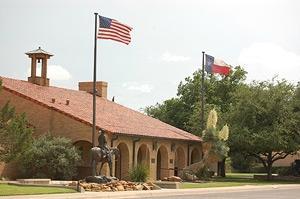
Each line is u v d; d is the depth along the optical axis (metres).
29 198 24.14
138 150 46.94
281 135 55.72
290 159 87.62
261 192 36.66
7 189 27.94
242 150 58.88
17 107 44.53
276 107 55.97
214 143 49.28
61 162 39.22
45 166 39.47
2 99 45.09
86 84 56.59
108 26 35.94
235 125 56.53
